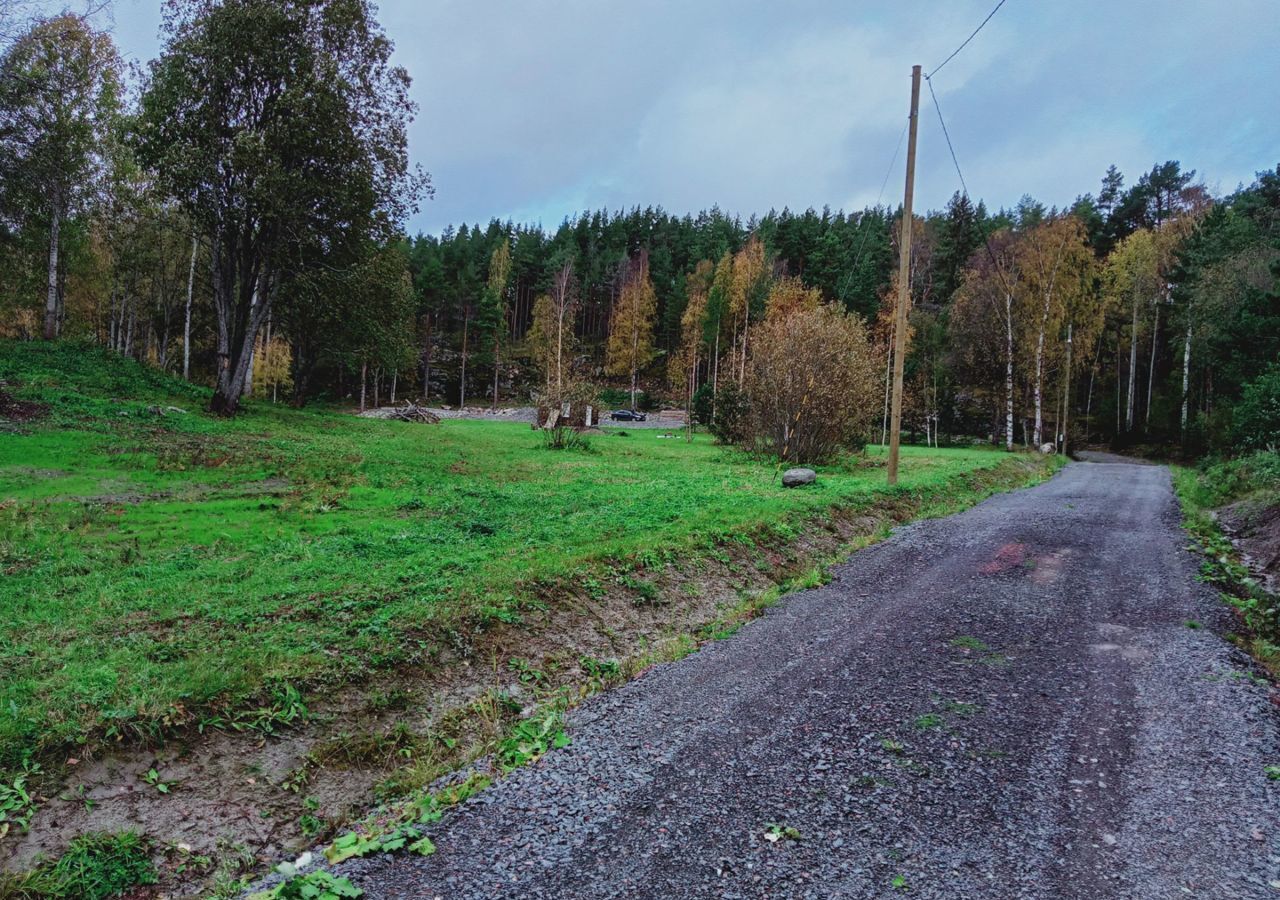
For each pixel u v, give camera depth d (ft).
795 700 16.31
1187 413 116.88
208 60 70.74
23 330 148.66
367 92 78.69
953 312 145.69
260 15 70.69
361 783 13.76
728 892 9.49
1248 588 26.71
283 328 124.57
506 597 21.30
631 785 12.58
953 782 12.50
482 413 207.51
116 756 12.76
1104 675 17.70
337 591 21.56
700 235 295.69
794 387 72.74
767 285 184.44
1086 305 125.29
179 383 89.71
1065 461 98.68
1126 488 61.77
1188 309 111.86
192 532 29.53
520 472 58.18
